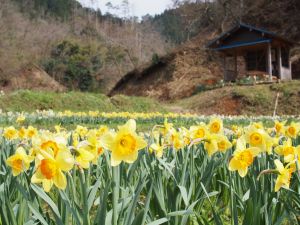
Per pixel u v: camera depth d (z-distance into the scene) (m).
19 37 57.59
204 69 39.28
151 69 42.38
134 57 64.94
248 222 2.26
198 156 3.61
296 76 33.59
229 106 24.23
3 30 51.56
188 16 58.00
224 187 3.44
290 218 2.63
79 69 62.12
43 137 1.90
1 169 3.11
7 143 3.88
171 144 3.30
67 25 80.56
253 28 27.81
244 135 2.67
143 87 41.12
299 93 23.05
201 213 3.19
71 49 66.81
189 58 41.00
